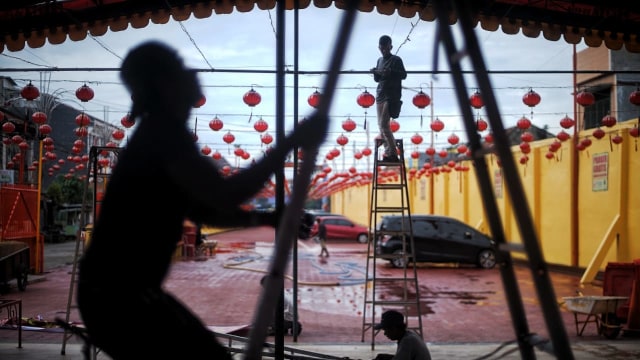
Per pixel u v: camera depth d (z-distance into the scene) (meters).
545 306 1.77
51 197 34.66
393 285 15.89
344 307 12.45
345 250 28.39
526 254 1.80
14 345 8.13
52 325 9.50
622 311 9.58
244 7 6.83
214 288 14.91
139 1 6.88
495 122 1.82
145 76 1.98
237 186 1.86
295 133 1.89
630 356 8.13
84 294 1.88
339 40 1.87
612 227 15.77
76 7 6.90
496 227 2.02
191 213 2.07
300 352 5.80
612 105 19.59
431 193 29.80
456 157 25.59
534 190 20.38
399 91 8.13
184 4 6.87
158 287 1.96
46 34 7.01
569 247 18.31
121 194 1.89
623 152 15.80
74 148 12.96
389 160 8.44
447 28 2.01
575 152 18.14
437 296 14.03
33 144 23.94
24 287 14.30
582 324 10.62
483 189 2.02
